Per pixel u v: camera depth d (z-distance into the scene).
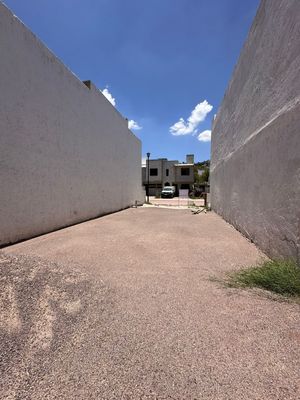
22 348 1.89
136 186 19.14
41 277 3.13
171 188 37.78
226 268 3.74
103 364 1.72
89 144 10.25
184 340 1.97
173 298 2.74
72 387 1.51
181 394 1.46
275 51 4.16
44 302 2.59
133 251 4.84
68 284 3.05
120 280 3.29
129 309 2.49
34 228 6.40
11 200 5.56
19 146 5.84
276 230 4.00
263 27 4.87
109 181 12.83
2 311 2.37
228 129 8.79
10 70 5.55
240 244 5.35
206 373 1.62
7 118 5.45
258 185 4.99
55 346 1.92
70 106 8.56
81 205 9.42
